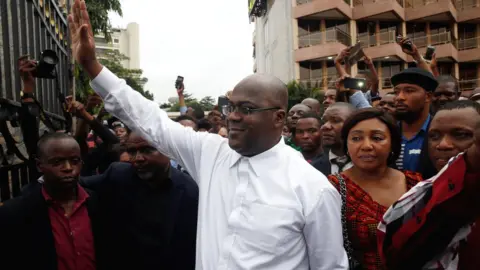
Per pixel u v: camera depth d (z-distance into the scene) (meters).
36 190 2.43
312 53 24.19
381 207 2.20
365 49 24.70
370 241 2.13
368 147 2.29
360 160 2.32
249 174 1.89
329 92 5.59
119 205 2.65
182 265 2.59
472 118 2.00
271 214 1.78
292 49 25.11
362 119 2.36
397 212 1.73
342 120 3.35
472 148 1.49
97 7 13.38
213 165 2.04
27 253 2.30
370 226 2.13
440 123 2.06
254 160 1.91
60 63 5.98
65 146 2.36
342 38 24.59
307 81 24.45
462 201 1.52
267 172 1.88
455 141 2.02
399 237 1.68
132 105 2.16
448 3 24.16
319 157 3.66
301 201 1.81
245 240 1.77
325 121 3.70
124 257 2.58
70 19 2.15
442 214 1.57
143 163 2.56
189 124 4.63
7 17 3.31
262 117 1.85
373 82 5.11
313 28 25.31
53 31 5.52
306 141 3.88
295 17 24.97
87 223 2.48
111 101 2.16
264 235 1.75
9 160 3.26
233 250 1.78
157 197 2.64
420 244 1.65
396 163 3.08
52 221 2.39
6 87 3.29
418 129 3.07
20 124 3.18
